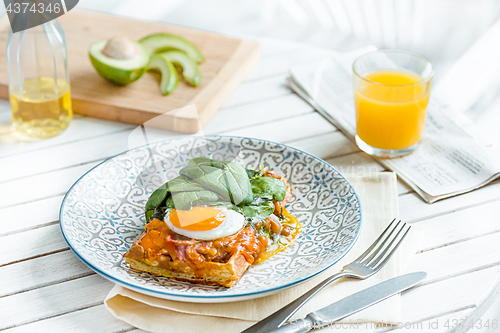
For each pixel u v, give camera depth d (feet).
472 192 3.33
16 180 3.40
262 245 3.02
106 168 3.24
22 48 3.48
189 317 2.86
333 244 3.00
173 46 3.99
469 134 3.61
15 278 3.00
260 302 2.90
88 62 3.94
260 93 3.91
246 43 4.12
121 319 2.85
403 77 3.61
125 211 3.17
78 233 3.01
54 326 2.86
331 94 3.85
